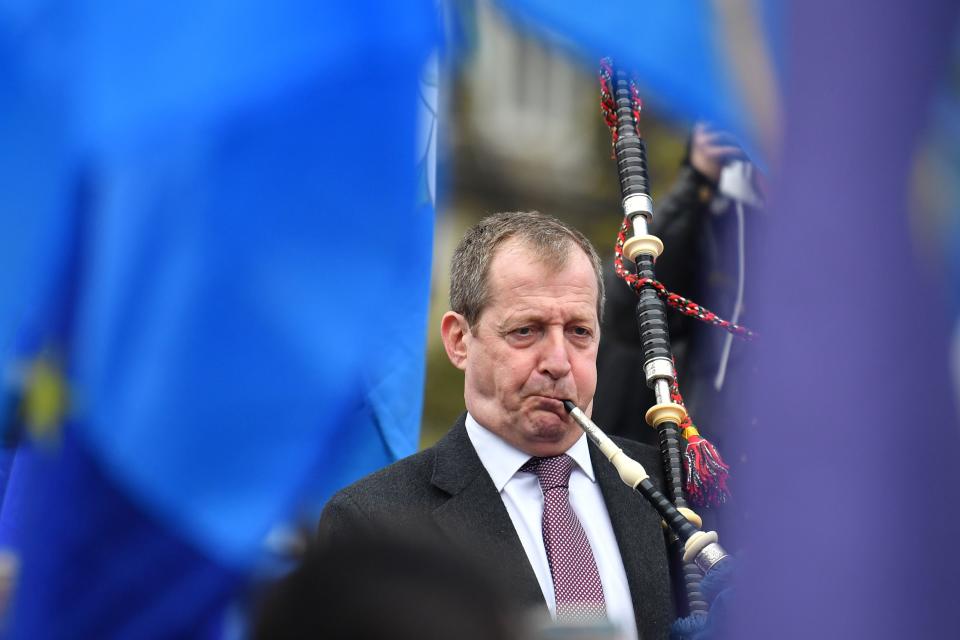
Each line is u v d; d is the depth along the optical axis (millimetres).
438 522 12078
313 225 7078
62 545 7520
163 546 7477
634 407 16828
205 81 6441
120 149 6367
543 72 38344
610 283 16922
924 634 5277
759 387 5527
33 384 7434
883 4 5242
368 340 7172
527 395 12406
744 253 15844
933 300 5418
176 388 6742
